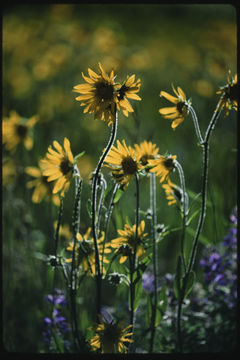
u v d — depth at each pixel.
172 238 1.96
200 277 1.82
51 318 1.54
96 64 3.30
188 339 1.55
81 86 1.32
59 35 3.72
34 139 2.00
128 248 1.40
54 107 3.08
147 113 3.52
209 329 1.58
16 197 1.96
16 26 4.15
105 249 1.42
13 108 2.92
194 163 2.30
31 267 1.74
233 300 1.62
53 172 1.40
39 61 3.47
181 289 1.43
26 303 1.72
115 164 1.37
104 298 1.80
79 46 3.46
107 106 1.31
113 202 1.39
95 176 1.33
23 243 1.86
